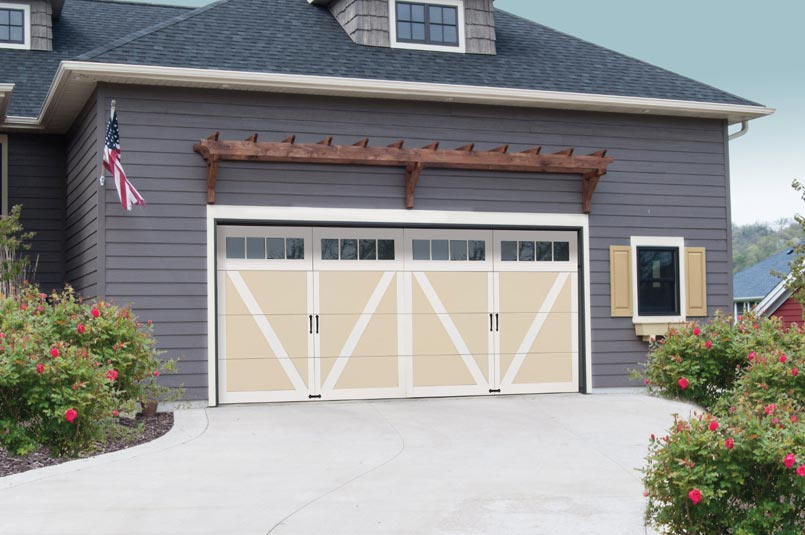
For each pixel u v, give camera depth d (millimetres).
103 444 8250
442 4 13156
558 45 14266
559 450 8305
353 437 8867
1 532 5391
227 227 10945
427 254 11766
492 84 12000
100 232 10320
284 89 11000
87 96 11086
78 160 12008
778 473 5273
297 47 11969
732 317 11773
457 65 12547
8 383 7492
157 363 9445
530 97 11758
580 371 12297
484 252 12008
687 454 5227
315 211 11148
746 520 5133
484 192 11875
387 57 12328
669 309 12727
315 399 11203
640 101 12234
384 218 11422
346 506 6191
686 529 5270
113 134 9852
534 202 12094
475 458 7934
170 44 11078
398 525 5742
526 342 12109
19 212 11766
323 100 11328
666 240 12711
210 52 11117
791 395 8203
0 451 7820
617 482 7031
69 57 14727
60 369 7809
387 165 11445
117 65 10125
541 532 5621
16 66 14117
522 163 11445
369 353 11461
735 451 5203
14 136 12984
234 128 10945
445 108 11828
